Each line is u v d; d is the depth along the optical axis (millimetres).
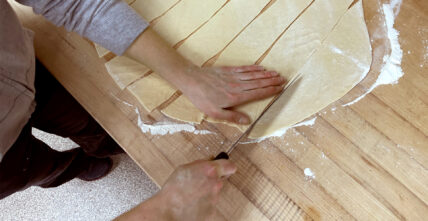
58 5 448
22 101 510
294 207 465
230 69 528
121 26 469
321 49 548
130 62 571
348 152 480
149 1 609
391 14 552
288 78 539
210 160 453
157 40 500
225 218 471
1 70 456
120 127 535
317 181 472
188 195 427
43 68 671
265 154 496
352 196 459
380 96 507
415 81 510
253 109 522
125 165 1091
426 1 554
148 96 548
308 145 491
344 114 502
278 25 575
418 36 535
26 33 544
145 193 1057
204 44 575
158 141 523
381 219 446
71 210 1080
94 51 584
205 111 512
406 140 478
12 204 1104
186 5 602
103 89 562
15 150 586
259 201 474
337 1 571
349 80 522
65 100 699
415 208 445
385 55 530
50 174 721
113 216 1057
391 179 461
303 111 512
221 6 598
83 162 933
